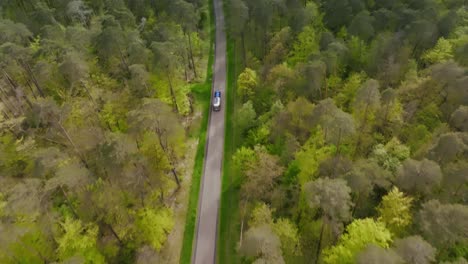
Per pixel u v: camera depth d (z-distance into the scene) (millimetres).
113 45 62656
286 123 53656
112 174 44469
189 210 50969
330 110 47031
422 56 62656
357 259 30109
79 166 45281
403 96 54031
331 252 36094
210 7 104312
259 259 32500
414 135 48312
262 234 34875
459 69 49344
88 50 66062
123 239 44062
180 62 69938
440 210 32812
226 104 69750
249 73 64938
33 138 54562
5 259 36125
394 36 63188
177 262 45000
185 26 73375
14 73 62875
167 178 51000
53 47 63719
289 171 46781
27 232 37406
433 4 68688
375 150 44438
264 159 48438
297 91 58906
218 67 80812
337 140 46469
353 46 64312
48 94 65562
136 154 45781
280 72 62094
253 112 58500
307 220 43781
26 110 61062
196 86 74938
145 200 46750
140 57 61969
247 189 47688
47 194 40562
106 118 57719
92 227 42719
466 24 66562
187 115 67500
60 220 41562
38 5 80312
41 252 39000
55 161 45250
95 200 43562
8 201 36906
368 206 42031
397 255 29359
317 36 69125
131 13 79688
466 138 40312
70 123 54562
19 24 66562
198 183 54688
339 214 37250
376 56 61875
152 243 43375
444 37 63500
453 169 38156
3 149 52250
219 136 62906
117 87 64188
